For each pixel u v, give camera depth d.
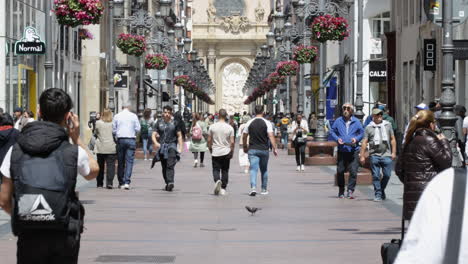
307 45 77.25
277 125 108.62
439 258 6.11
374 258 18.80
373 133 32.22
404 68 65.38
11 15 54.97
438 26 52.34
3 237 21.73
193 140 57.28
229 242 21.39
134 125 37.91
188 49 106.75
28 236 10.51
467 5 42.16
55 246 10.50
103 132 38.03
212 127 35.78
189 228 24.22
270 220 26.30
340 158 34.00
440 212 6.17
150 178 45.56
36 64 61.78
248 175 48.81
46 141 10.43
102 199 33.06
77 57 81.50
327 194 35.97
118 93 101.06
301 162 53.72
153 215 27.58
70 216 10.57
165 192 36.78
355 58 79.81
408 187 17.83
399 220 26.22
